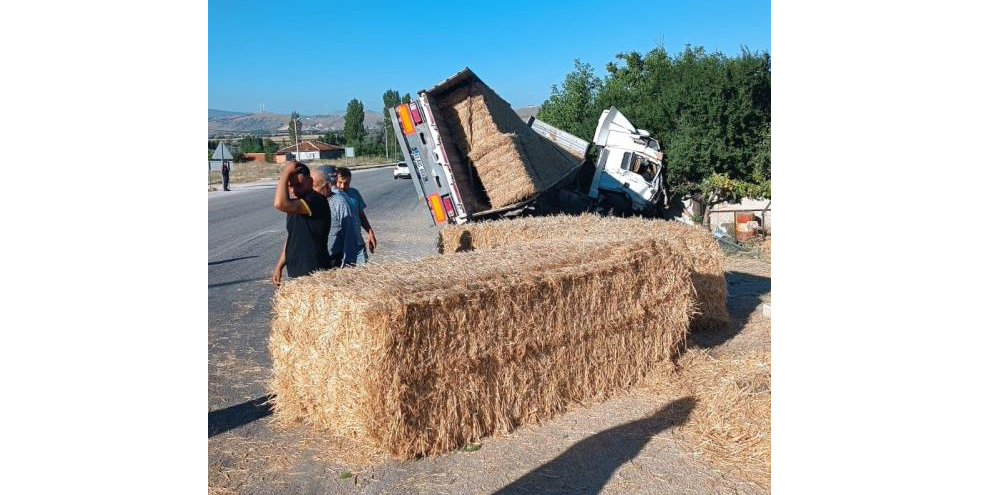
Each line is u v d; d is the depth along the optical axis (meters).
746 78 16.56
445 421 4.36
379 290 4.34
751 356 6.04
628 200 16.88
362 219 7.09
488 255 5.55
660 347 5.84
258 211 21.84
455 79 11.96
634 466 4.16
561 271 5.09
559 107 24.78
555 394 5.00
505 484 3.95
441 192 11.34
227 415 4.95
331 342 4.36
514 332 4.68
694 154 16.86
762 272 11.57
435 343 4.27
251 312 8.18
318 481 3.97
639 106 19.86
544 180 13.02
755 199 17.11
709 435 4.55
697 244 7.59
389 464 4.18
